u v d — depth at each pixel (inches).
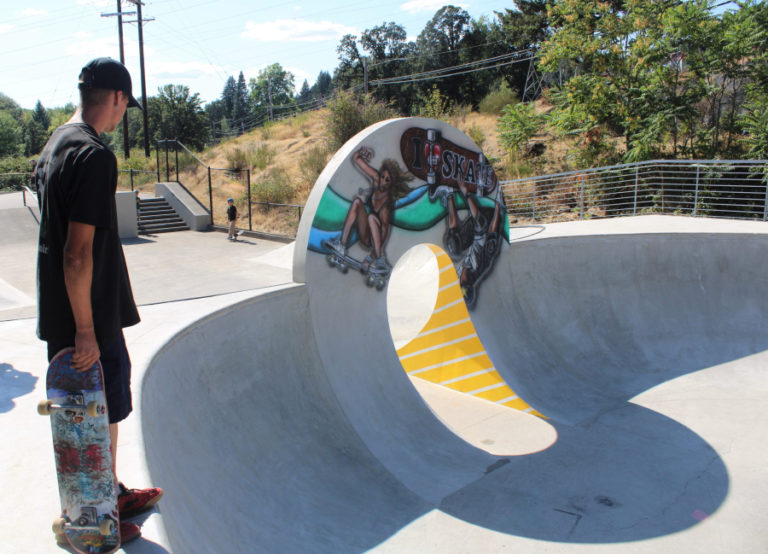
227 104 5708.7
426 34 2169.0
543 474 290.7
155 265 527.5
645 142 769.6
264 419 251.8
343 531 220.4
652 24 824.9
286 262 518.0
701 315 482.6
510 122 970.1
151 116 1889.8
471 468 291.4
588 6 834.8
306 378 286.2
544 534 240.4
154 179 1066.7
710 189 762.2
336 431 279.9
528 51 1720.0
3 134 2544.3
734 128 820.0
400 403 321.7
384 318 331.6
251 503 207.2
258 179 1060.5
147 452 141.6
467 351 386.3
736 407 371.6
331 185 290.5
